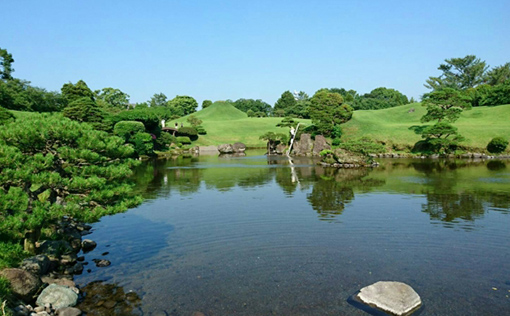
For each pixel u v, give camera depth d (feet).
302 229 60.29
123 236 57.88
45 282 38.29
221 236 57.11
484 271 42.45
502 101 339.36
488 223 62.54
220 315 32.99
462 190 95.81
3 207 34.01
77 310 33.14
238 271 43.09
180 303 35.35
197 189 102.17
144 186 108.27
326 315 32.68
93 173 41.06
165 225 64.08
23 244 45.50
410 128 274.57
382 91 599.57
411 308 33.35
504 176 123.24
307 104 505.66
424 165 166.81
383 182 112.78
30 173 35.99
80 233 59.36
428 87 487.20
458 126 261.85
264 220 66.54
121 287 39.11
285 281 40.11
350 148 171.53
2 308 29.43
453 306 34.14
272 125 409.49
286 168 161.48
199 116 529.86
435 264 44.68
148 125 268.82
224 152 286.05
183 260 47.01
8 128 38.40
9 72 278.67
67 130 39.91
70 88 279.08
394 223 63.21
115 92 454.81
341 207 76.43
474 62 470.39
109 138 45.27
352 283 39.45
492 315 32.53
